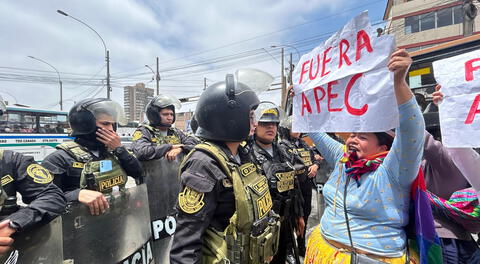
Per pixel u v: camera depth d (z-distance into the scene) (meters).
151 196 2.52
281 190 2.14
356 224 1.25
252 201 1.15
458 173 1.45
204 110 1.26
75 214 1.52
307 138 5.36
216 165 1.14
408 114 1.04
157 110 3.18
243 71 1.49
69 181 1.86
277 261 2.10
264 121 2.31
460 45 2.18
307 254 1.51
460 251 1.41
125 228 1.83
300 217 2.44
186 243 1.05
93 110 1.93
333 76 1.37
